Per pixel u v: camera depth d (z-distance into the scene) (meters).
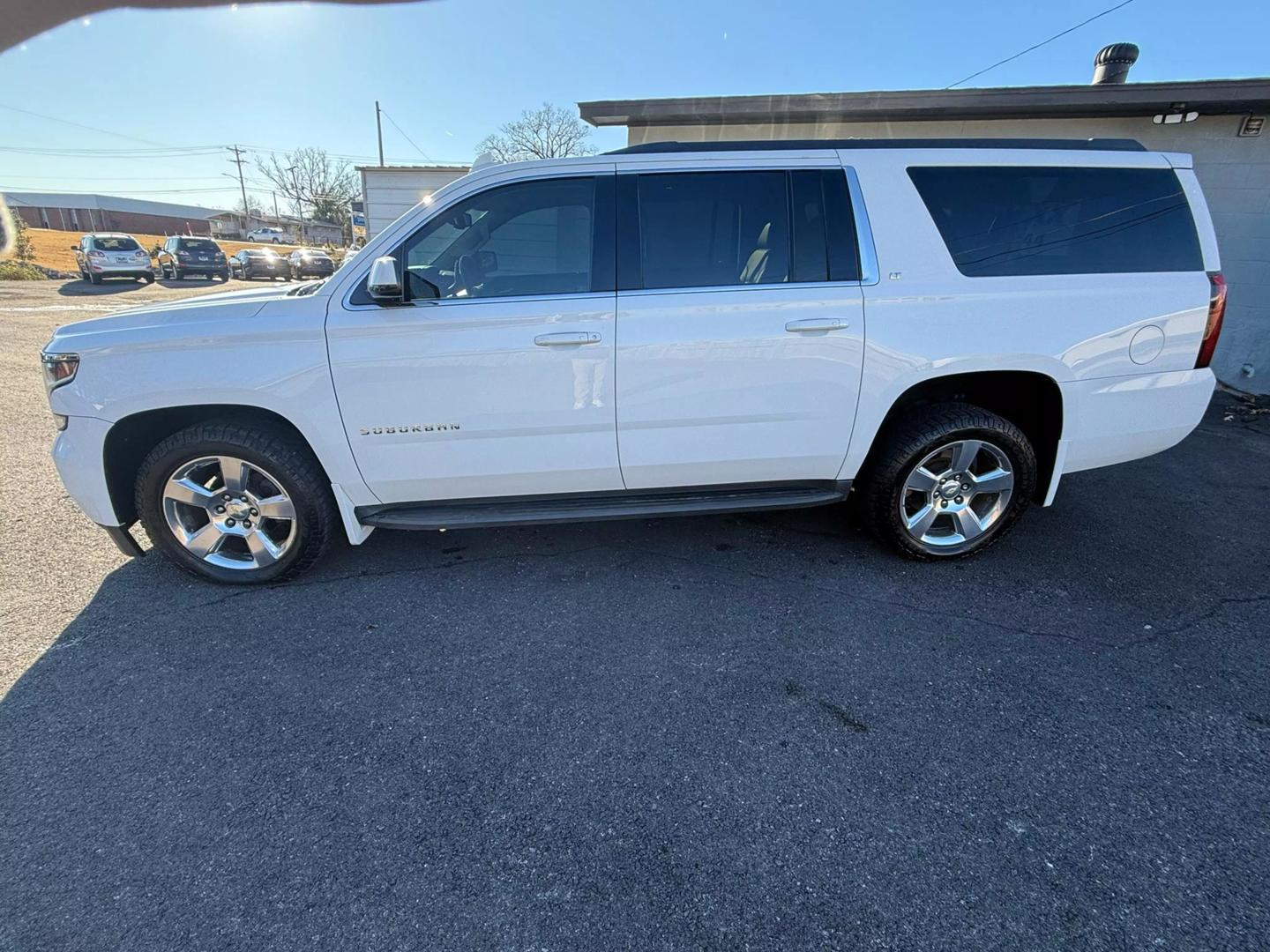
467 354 2.73
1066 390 2.96
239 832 1.80
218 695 2.34
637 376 2.80
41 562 3.25
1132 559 3.38
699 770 2.02
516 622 2.79
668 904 1.61
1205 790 1.94
